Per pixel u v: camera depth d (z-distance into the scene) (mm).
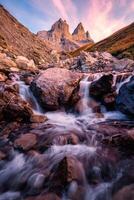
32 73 24797
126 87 14320
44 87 14859
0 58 29812
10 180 7938
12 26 92000
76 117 14445
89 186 7203
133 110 13039
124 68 35062
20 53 54062
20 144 9898
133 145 8828
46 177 7566
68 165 7391
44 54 73375
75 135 10773
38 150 9398
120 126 12094
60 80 15438
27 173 8047
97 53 57500
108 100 15000
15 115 12633
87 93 16297
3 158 9109
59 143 9992
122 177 7426
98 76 18828
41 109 15062
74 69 45375
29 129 11742
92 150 9195
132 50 65750
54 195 6680
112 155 8703
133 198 6301
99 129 11648
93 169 7891
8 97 13281
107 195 6754
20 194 7172
